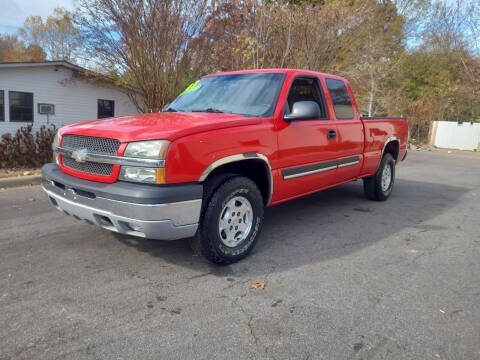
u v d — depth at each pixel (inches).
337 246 164.6
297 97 171.6
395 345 94.6
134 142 118.2
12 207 222.8
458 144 932.6
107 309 108.7
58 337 95.0
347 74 732.0
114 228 124.8
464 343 96.0
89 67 543.8
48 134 463.8
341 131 191.6
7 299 113.3
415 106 1074.7
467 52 1112.8
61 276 129.6
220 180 131.2
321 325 102.7
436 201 261.7
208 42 487.5
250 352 90.8
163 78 474.6
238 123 136.4
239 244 142.7
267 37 503.5
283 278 131.2
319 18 589.9
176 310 109.0
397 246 166.6
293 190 167.3
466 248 165.8
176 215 116.4
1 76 493.7
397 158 259.9
